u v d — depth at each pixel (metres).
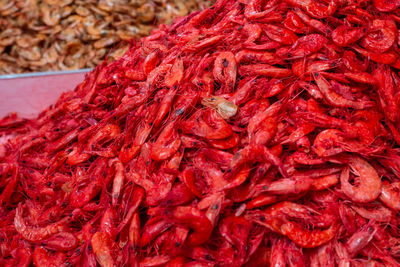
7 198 0.61
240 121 0.54
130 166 0.56
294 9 0.58
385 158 0.53
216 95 0.57
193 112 0.56
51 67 0.90
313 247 0.52
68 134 0.62
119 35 0.92
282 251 0.51
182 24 0.67
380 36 0.56
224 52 0.57
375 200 0.52
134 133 0.58
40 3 0.94
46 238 0.56
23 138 0.69
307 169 0.53
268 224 0.51
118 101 0.62
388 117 0.54
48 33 0.91
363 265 0.51
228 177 0.52
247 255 0.51
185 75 0.58
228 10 0.63
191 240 0.51
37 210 0.59
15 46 0.90
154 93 0.59
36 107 0.81
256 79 0.56
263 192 0.51
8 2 0.93
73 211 0.57
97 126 0.60
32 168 0.63
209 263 0.51
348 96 0.54
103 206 0.56
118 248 0.54
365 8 0.58
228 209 0.52
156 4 0.97
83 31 0.91
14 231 0.59
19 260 0.56
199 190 0.53
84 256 0.54
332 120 0.53
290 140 0.53
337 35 0.55
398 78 0.56
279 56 0.56
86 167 0.59
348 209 0.53
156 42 0.65
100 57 0.91
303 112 0.54
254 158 0.52
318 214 0.52
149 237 0.52
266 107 0.55
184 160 0.55
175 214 0.50
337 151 0.52
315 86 0.55
